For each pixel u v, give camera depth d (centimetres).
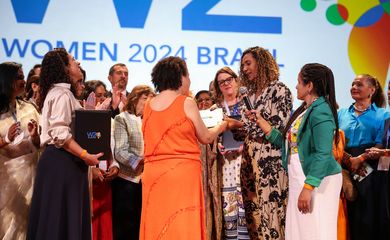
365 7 628
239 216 407
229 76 424
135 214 451
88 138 356
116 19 612
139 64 612
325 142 328
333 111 340
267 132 374
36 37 605
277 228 377
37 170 354
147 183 341
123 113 463
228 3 621
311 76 345
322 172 325
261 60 393
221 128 366
